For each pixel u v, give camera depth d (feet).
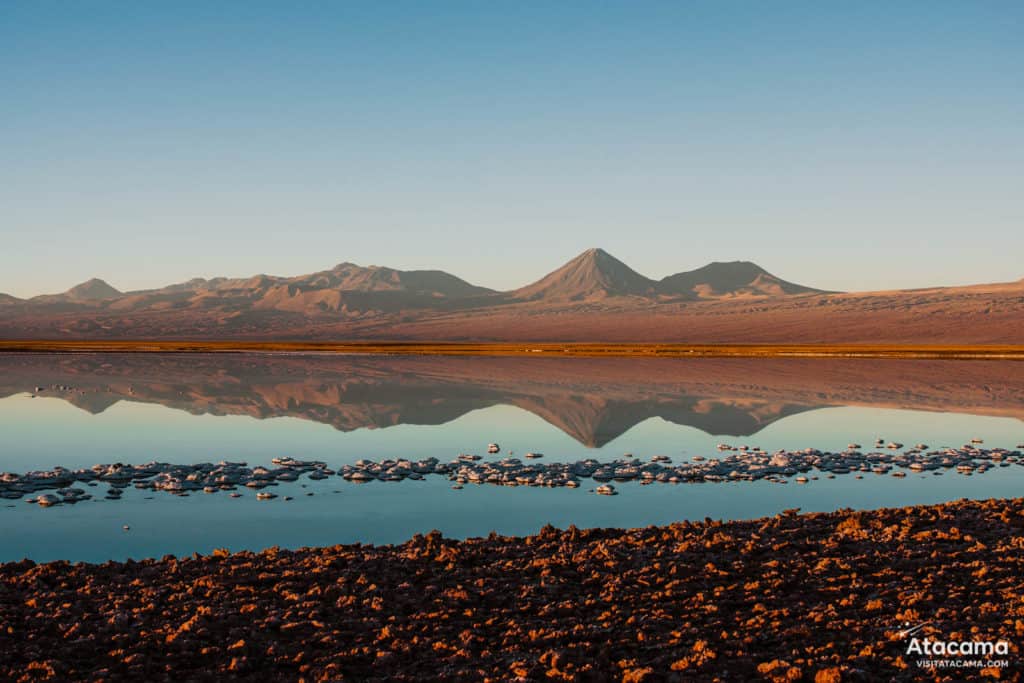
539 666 38.40
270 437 123.95
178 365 300.40
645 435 126.31
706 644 40.01
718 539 56.39
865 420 144.15
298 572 50.75
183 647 40.34
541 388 204.03
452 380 229.45
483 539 60.18
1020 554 52.26
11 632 41.52
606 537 59.77
